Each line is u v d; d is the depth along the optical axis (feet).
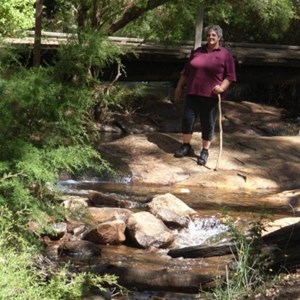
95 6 42.63
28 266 17.61
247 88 64.13
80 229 24.77
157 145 37.55
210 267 20.86
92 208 26.53
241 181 34.63
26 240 18.54
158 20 50.08
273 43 67.31
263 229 19.27
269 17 61.11
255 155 37.55
